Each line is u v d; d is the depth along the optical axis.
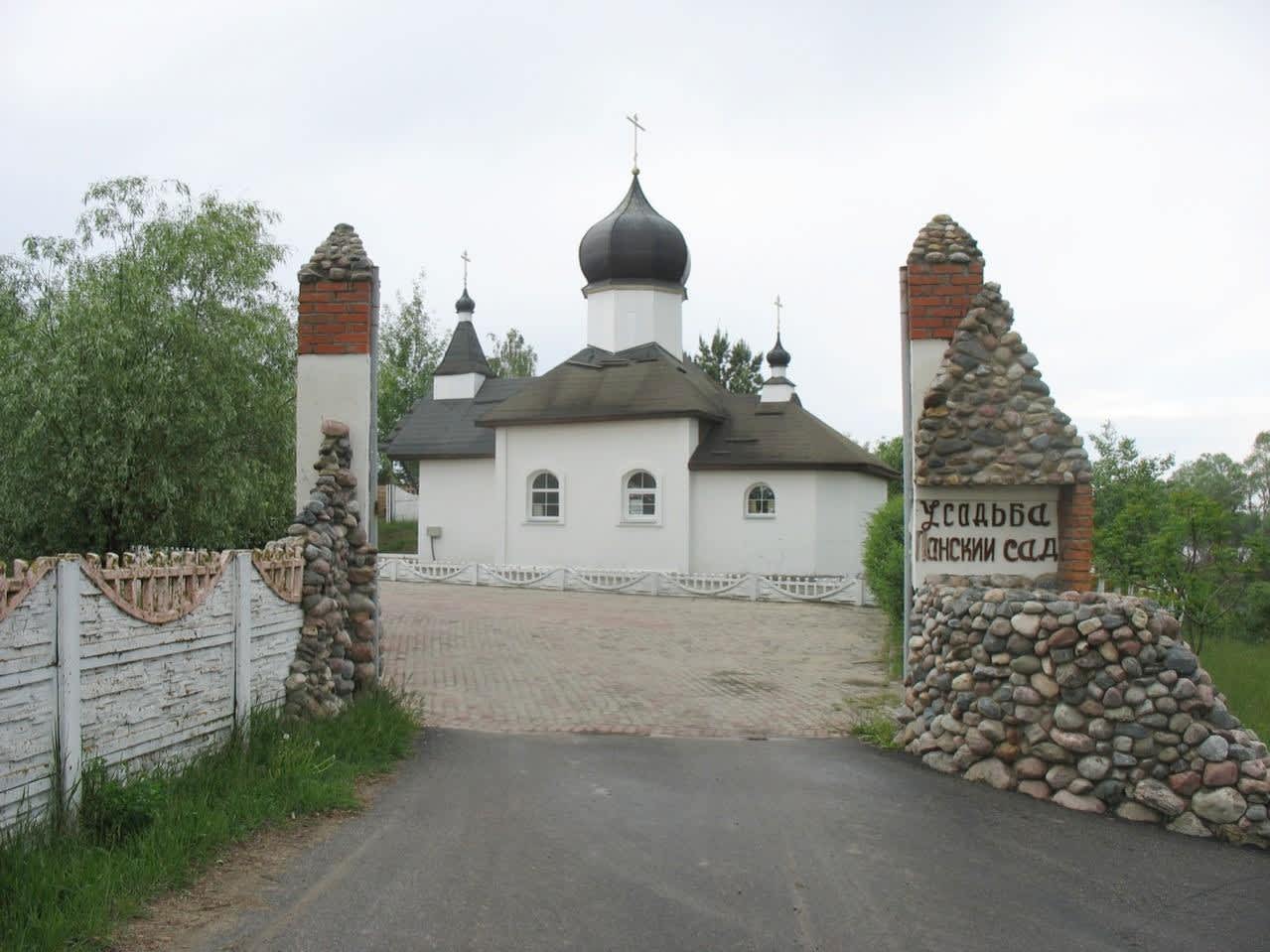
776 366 33.56
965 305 9.38
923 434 8.85
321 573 8.60
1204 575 13.40
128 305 15.42
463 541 34.56
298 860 5.55
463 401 38.31
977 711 7.80
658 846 6.01
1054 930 4.92
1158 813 6.76
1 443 14.86
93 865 4.91
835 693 11.94
